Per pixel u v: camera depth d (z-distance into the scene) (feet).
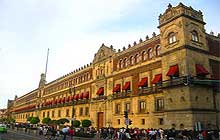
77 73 269.23
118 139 133.39
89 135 153.48
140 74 167.12
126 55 185.26
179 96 127.75
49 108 331.57
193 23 137.80
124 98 179.01
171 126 130.11
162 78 143.13
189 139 112.47
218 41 151.02
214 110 130.62
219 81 90.53
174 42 136.56
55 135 134.10
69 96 280.92
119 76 189.47
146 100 157.38
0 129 189.78
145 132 135.74
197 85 126.11
